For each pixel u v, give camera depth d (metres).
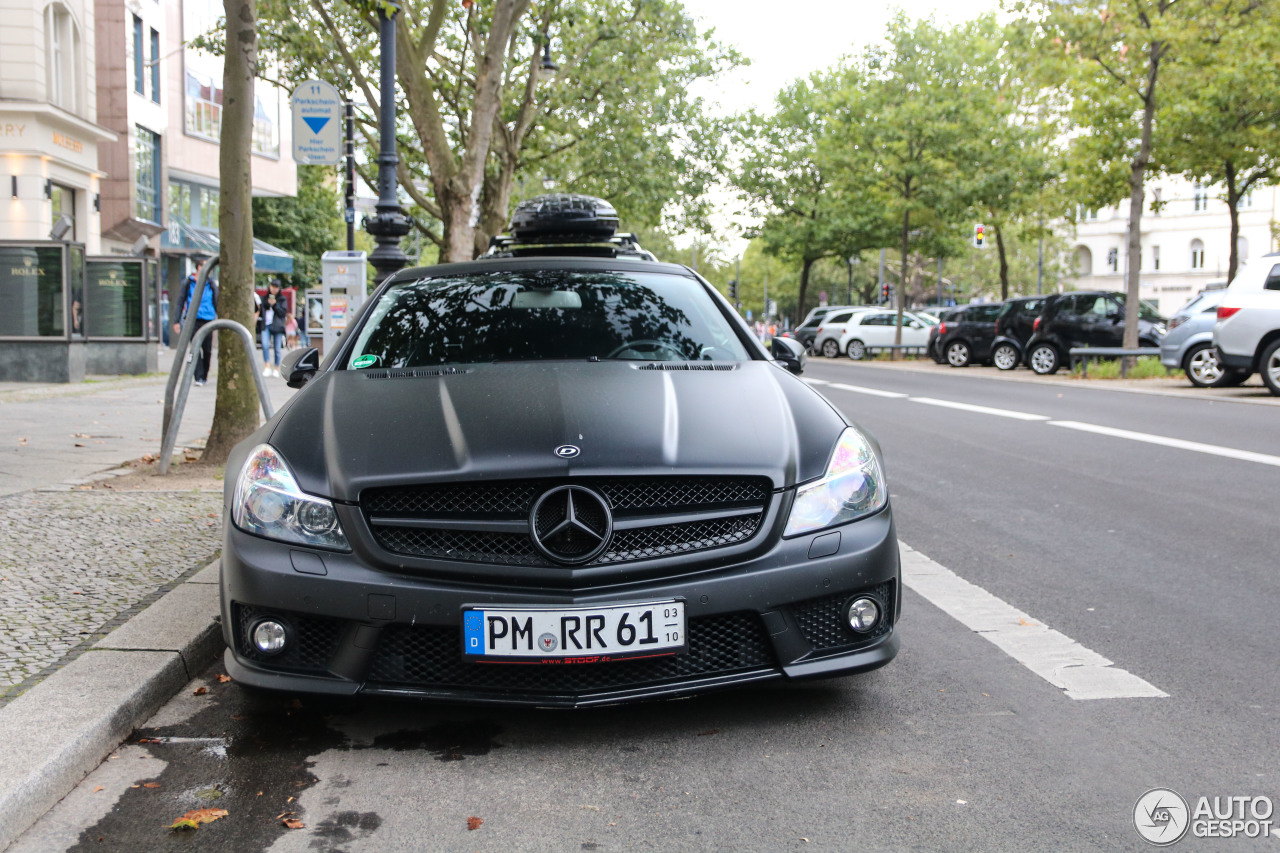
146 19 33.69
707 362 4.38
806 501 3.53
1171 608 4.95
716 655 3.45
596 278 5.06
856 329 36.44
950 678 4.03
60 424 11.23
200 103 38.72
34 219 23.83
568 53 25.03
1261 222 76.00
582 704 3.32
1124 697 3.81
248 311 8.45
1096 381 20.72
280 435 3.74
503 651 3.29
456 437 3.56
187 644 4.05
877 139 33.91
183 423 11.54
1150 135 22.55
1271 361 15.66
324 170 50.84
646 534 3.40
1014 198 33.66
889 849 2.74
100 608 4.58
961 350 28.09
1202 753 3.32
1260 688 3.89
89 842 2.81
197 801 3.05
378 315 4.83
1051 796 3.04
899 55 36.28
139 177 33.47
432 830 2.87
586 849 2.76
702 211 32.41
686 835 2.83
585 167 29.64
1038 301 25.55
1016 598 5.15
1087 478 8.53
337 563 3.36
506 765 3.28
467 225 16.97
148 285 18.88
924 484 8.41
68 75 25.81
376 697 3.35
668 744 3.44
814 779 3.16
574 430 3.54
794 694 3.87
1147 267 81.25
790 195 45.78
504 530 3.34
